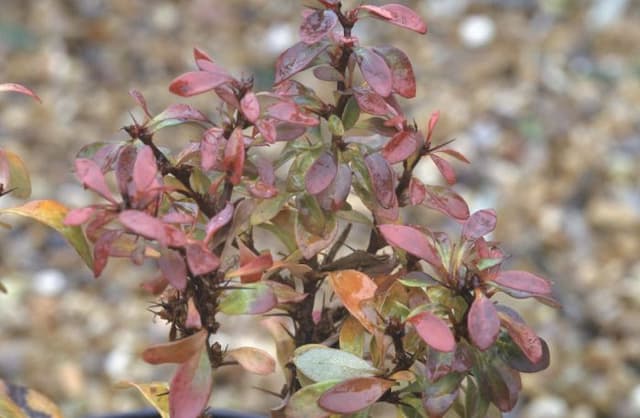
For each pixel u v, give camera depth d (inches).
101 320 52.9
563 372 51.2
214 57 80.5
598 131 72.0
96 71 76.7
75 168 18.2
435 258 18.6
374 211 19.6
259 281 19.3
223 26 85.1
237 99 18.8
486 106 73.9
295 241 20.8
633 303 56.2
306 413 18.7
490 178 66.3
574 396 50.1
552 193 65.3
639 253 60.5
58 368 49.4
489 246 19.5
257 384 47.9
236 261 20.0
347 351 19.9
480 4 88.0
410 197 19.7
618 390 50.6
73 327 52.4
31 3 82.7
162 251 18.1
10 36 78.4
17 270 56.0
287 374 22.0
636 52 83.5
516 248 60.4
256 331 50.8
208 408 21.3
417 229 19.6
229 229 19.3
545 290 18.4
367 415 19.3
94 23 81.4
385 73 19.0
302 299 19.8
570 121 72.8
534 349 18.3
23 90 20.0
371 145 20.6
